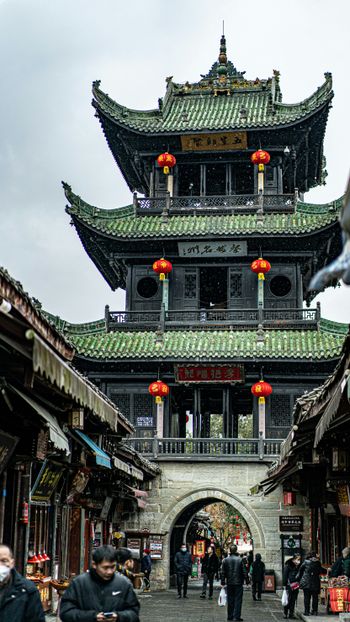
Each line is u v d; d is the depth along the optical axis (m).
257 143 41.94
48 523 20.69
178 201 42.12
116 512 33.53
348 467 16.11
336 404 10.77
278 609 27.94
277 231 39.31
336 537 26.92
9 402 10.87
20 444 12.86
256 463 37.81
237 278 41.16
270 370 38.88
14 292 9.55
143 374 39.53
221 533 69.12
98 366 39.41
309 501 24.00
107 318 40.47
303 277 44.06
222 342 38.94
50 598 20.00
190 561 33.41
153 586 37.09
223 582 27.92
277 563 36.62
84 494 23.62
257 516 37.19
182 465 38.12
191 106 44.72
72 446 17.27
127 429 19.33
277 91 45.50
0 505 15.10
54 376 8.88
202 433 47.44
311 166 45.94
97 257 44.12
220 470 37.91
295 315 39.91
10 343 8.12
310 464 21.52
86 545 26.30
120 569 15.48
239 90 45.38
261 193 41.44
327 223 38.66
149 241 40.34
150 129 41.12
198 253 40.72
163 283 40.72
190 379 38.88
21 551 16.97
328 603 23.98
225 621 23.62
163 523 37.62
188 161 43.12
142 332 40.16
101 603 8.02
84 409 13.24
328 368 38.38
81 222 39.97
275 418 38.66
